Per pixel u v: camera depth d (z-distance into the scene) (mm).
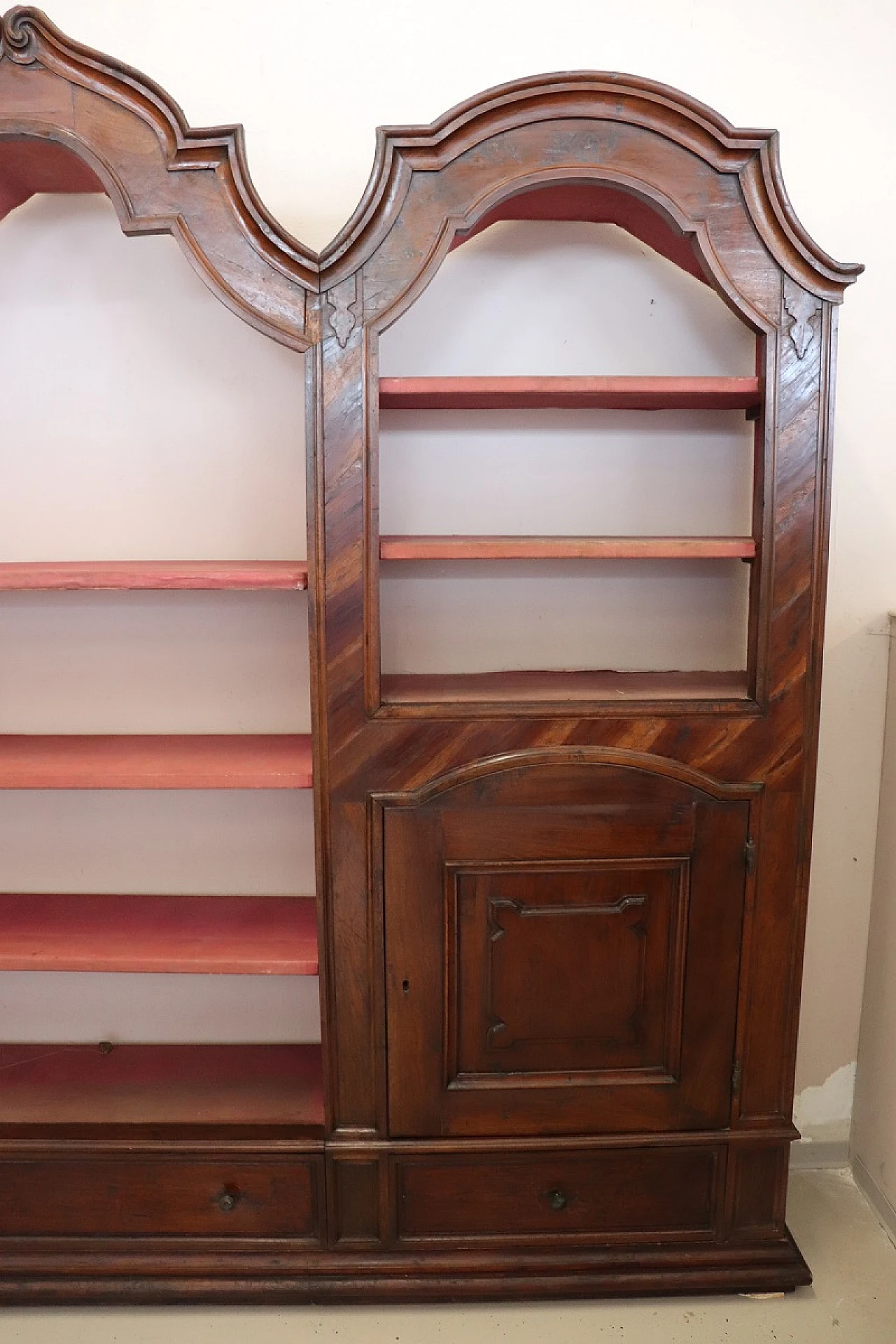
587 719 1735
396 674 2111
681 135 1604
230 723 2141
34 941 1908
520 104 1582
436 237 1616
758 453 1735
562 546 1707
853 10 1965
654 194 1618
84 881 2184
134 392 2039
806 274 1644
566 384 1679
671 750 1753
